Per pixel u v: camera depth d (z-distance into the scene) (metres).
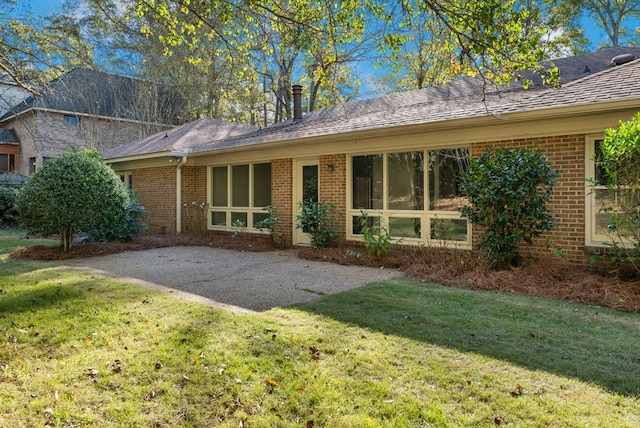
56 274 6.75
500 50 4.94
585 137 6.56
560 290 5.54
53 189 8.67
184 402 2.76
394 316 4.45
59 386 2.95
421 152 8.45
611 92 6.35
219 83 22.34
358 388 2.89
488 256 6.69
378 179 9.07
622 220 5.58
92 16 19.20
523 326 4.12
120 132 25.12
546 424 2.45
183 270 7.45
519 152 6.39
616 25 21.59
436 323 4.20
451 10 4.99
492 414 2.56
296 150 10.34
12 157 24.89
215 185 12.82
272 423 2.53
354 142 9.24
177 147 13.18
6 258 8.64
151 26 15.40
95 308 4.71
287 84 16.80
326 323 4.20
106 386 2.95
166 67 23.34
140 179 14.41
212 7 6.71
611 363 3.25
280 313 4.59
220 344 3.65
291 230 10.71
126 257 9.01
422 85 16.58
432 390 2.85
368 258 8.23
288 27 6.54
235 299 5.33
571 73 9.07
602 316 4.52
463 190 7.17
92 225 9.24
